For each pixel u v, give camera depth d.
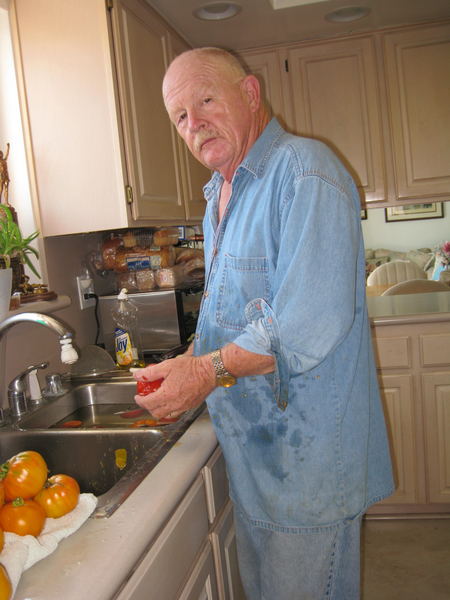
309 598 0.88
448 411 1.84
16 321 1.03
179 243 2.17
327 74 2.28
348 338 0.85
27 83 1.37
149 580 0.64
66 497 0.64
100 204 1.35
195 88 0.90
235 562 1.02
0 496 0.59
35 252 1.32
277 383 0.74
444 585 1.62
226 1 1.78
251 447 0.88
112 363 1.46
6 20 1.36
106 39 1.29
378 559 1.77
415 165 2.29
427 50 2.22
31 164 1.39
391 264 3.58
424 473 1.91
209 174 2.04
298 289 0.71
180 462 0.80
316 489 0.82
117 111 1.31
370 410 0.93
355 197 0.86
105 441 1.00
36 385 1.25
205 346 0.93
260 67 2.29
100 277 1.80
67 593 0.51
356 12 2.06
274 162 0.84
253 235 0.84
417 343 1.84
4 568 0.52
